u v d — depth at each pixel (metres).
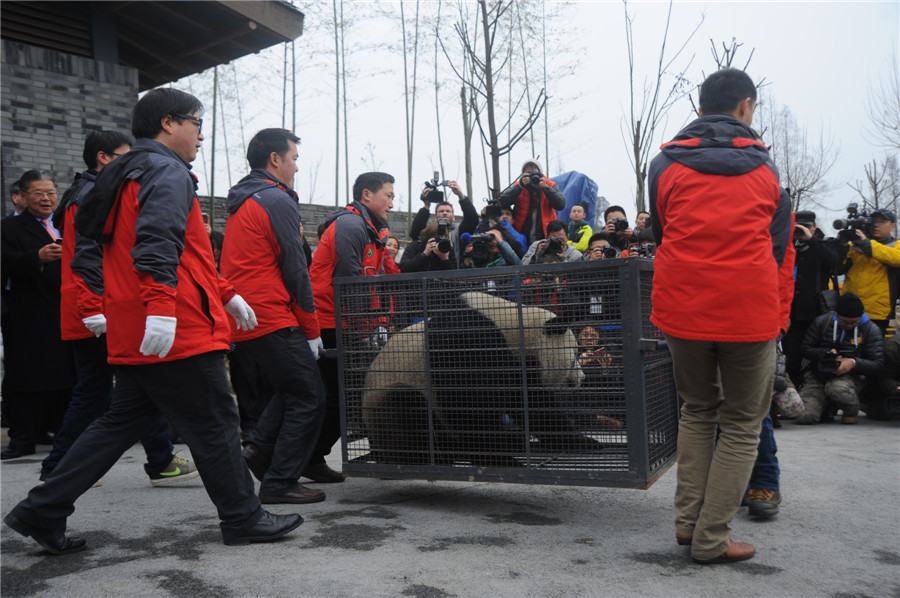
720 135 2.44
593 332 2.94
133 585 2.23
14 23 6.91
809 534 2.76
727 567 2.40
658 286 2.48
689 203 2.38
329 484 3.73
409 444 3.32
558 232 5.77
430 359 3.23
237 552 2.55
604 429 2.96
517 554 2.53
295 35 7.78
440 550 2.57
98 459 2.51
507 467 3.09
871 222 6.42
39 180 4.84
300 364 3.23
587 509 3.18
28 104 6.81
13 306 4.73
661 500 3.34
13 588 2.22
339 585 2.22
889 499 3.27
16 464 4.48
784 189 2.50
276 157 3.42
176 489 3.62
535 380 3.05
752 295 2.30
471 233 5.73
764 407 2.45
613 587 2.22
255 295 3.17
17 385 4.71
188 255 2.48
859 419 6.19
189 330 2.46
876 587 2.23
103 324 3.25
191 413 2.51
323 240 3.71
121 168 2.45
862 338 5.86
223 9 7.06
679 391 2.58
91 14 7.32
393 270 5.43
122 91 7.43
